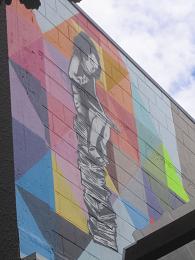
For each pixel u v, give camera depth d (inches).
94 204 748.6
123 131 909.8
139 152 927.0
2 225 553.9
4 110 671.1
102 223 743.1
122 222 786.2
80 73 867.4
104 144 841.5
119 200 809.5
